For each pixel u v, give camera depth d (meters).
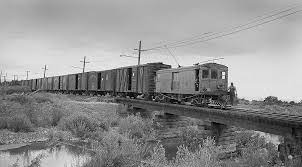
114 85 40.25
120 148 10.88
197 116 21.39
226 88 24.47
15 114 24.39
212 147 10.73
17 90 41.81
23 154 15.89
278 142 23.19
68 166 13.22
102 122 25.50
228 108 21.50
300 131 13.46
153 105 27.78
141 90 32.94
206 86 23.55
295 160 11.59
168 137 26.53
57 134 21.09
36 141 19.48
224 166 12.49
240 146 19.98
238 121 17.56
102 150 10.65
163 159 10.76
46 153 16.20
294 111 35.66
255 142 18.91
